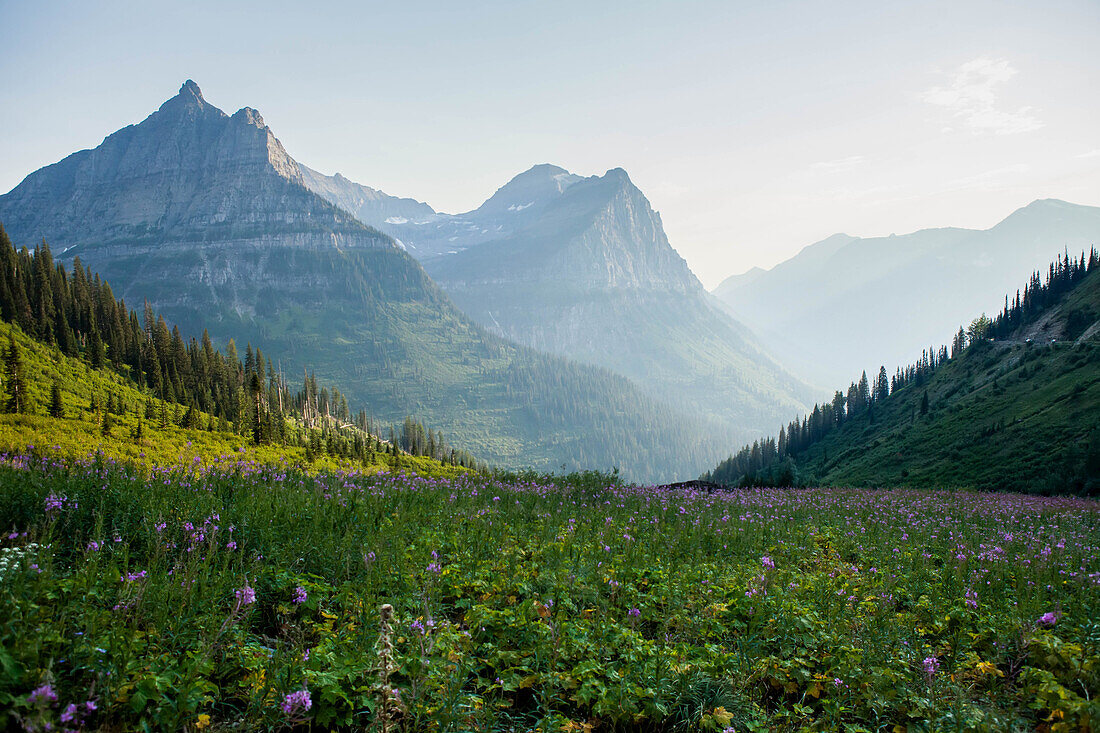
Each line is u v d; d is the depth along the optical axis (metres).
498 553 10.09
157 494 10.16
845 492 30.86
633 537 12.12
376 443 87.81
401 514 11.34
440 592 7.91
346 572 8.32
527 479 23.14
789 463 52.03
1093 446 62.31
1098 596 9.13
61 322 101.44
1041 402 96.56
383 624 5.03
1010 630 7.84
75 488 9.67
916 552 12.70
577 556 10.22
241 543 8.91
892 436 128.00
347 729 5.47
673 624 8.06
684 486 30.00
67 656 5.01
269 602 7.52
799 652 7.37
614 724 6.05
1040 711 6.50
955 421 112.62
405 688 5.37
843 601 8.64
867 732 6.07
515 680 6.28
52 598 5.89
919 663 7.22
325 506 11.17
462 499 15.14
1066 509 26.20
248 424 74.81
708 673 6.72
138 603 5.95
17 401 54.12
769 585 9.16
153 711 4.84
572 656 6.86
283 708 4.86
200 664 5.24
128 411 68.94
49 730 4.04
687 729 6.07
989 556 11.91
